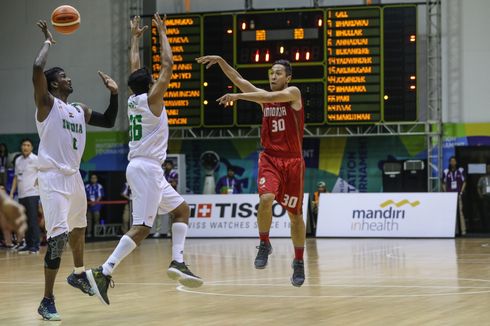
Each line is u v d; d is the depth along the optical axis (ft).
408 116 74.23
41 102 25.13
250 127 76.64
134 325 22.84
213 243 66.69
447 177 75.41
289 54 75.25
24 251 60.44
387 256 50.11
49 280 24.64
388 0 80.59
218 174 83.71
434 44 78.23
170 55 26.40
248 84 28.86
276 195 28.43
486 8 78.13
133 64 28.81
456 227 74.33
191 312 25.40
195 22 77.20
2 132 88.12
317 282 34.45
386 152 80.18
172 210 26.78
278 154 28.19
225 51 76.64
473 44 78.43
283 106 27.91
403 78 74.02
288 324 22.47
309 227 78.02
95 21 86.38
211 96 77.00
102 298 24.91
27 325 23.34
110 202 78.95
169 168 78.54
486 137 77.82
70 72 86.89
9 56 87.86
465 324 21.99
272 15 75.56
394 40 73.97
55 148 25.23
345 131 79.25
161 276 38.52
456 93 78.54
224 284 33.96
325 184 81.25
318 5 81.76
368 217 73.20
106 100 86.07
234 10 78.38
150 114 26.03
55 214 24.97
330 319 23.30
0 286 34.96
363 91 74.28
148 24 84.53
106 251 59.26
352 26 74.28
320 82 74.79
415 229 71.82
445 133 78.54
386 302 27.22
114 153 85.56
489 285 32.53
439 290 30.81
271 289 31.83
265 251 28.12
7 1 87.86
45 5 87.15
